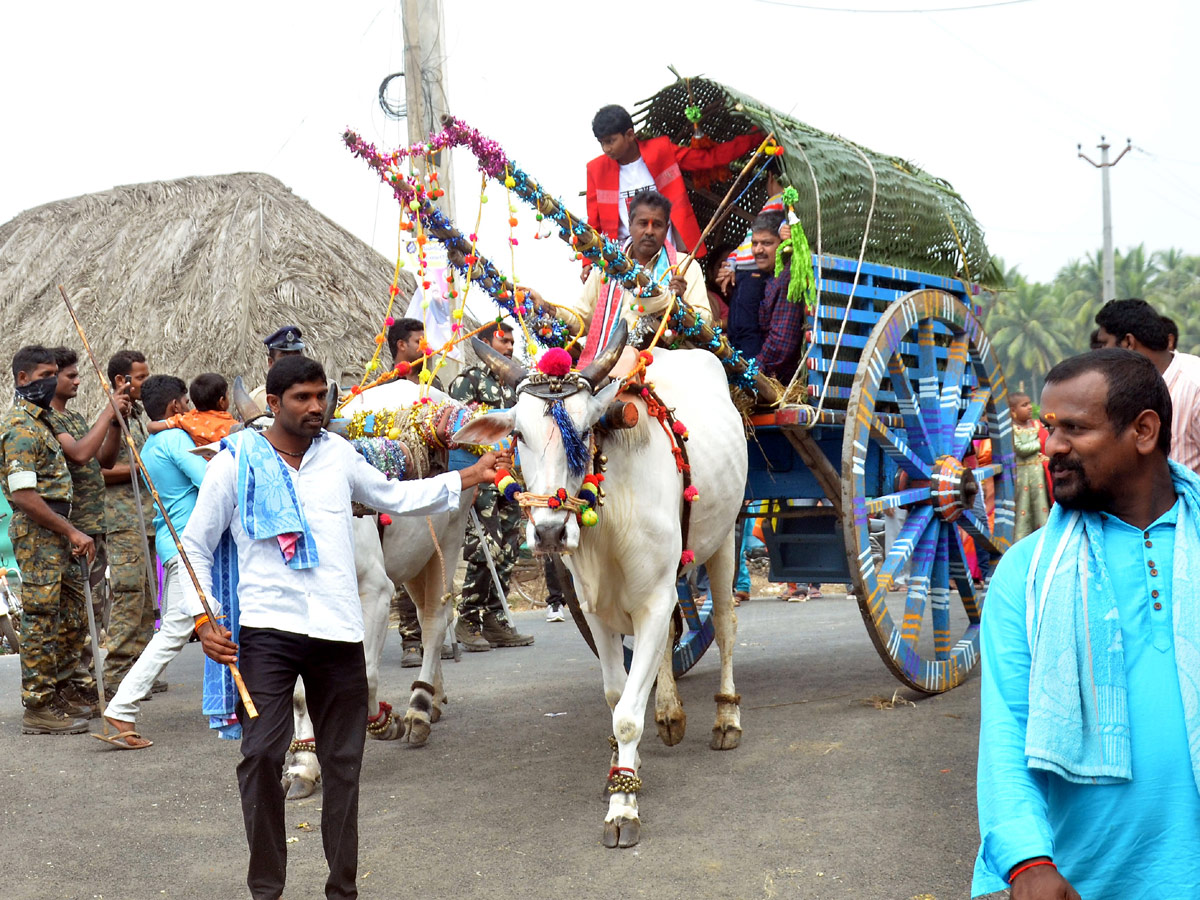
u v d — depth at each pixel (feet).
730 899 11.30
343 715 11.40
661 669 16.71
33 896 12.11
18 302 37.73
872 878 11.61
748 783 15.11
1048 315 228.63
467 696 21.94
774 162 20.83
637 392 14.44
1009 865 6.34
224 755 18.08
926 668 19.63
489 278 16.29
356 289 36.91
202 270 36.42
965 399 23.15
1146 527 6.92
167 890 12.24
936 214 21.89
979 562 24.84
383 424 16.52
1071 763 6.55
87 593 18.92
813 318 18.49
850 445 18.01
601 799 14.78
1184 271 231.50
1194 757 6.38
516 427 12.87
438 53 32.09
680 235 21.65
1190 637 6.51
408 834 13.67
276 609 11.18
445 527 18.66
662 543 14.26
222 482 11.41
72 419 21.24
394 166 15.96
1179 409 12.57
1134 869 6.56
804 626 29.94
